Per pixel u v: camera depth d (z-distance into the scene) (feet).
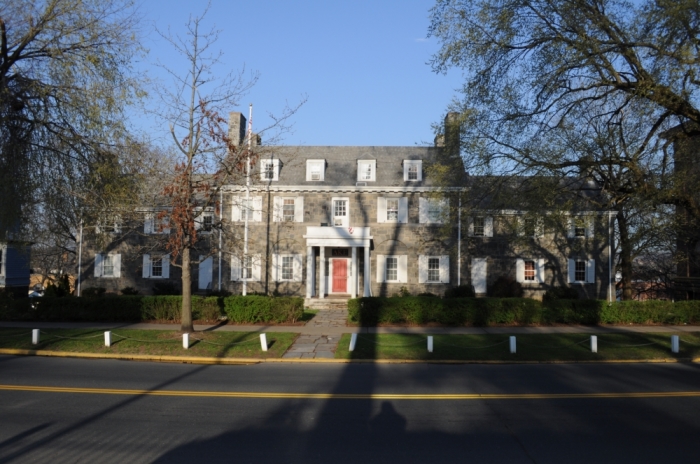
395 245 111.14
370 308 71.77
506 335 62.18
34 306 72.74
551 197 56.70
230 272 111.04
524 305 72.49
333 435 25.79
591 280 111.86
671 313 73.61
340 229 104.94
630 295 98.89
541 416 29.78
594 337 53.88
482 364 49.65
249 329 66.28
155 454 22.71
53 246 130.31
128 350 52.44
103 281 113.50
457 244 106.01
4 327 65.36
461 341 58.18
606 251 112.57
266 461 21.95
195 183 57.31
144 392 35.22
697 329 68.80
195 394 34.76
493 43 56.70
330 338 60.70
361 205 111.75
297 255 111.14
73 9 56.03
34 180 59.47
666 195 51.96
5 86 54.95
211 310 72.28
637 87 50.96
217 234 77.30
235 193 110.63
